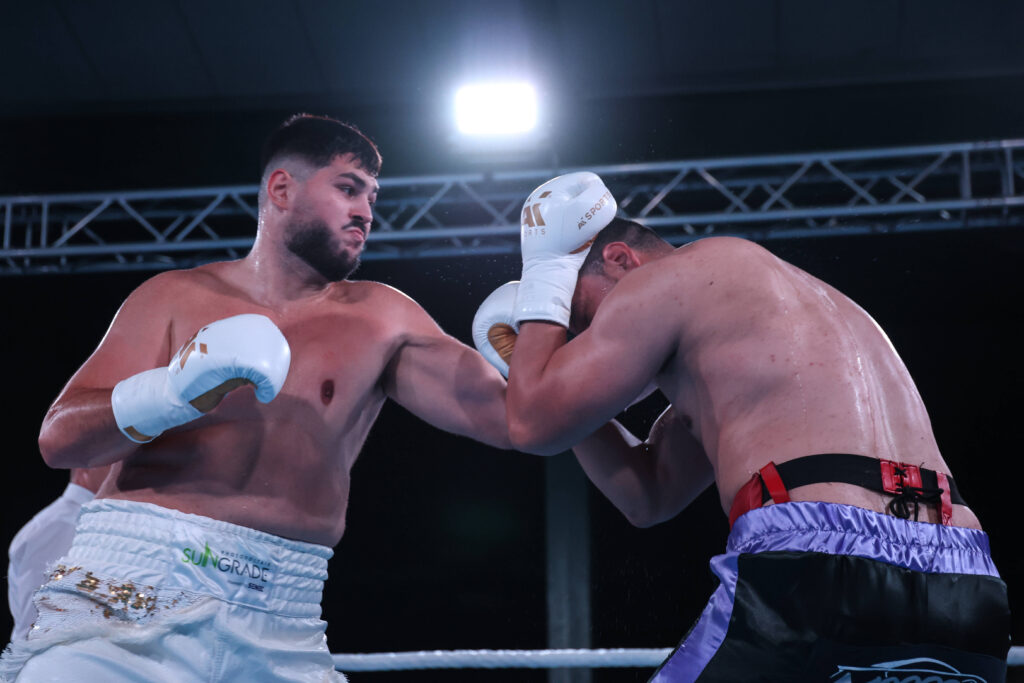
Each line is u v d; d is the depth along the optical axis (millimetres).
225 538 1917
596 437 2184
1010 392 8164
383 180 6898
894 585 1581
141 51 7449
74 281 8148
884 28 7043
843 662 1565
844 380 1724
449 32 7227
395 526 8977
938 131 7344
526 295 1980
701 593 8023
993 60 7113
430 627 8828
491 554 8891
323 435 2090
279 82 7602
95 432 1843
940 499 1685
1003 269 7672
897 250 7562
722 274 1812
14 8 7219
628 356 1805
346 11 7176
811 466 1646
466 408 2232
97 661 1771
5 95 7699
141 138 7859
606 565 8148
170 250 6875
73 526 3090
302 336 2131
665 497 2174
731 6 6977
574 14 7086
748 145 7531
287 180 2168
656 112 7547
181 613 1838
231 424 1987
